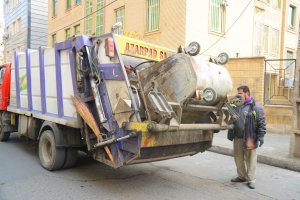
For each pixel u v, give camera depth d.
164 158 5.58
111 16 16.91
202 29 13.63
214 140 9.80
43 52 6.95
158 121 4.84
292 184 6.23
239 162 6.08
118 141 5.07
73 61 5.79
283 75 14.06
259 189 5.88
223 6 14.78
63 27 22.28
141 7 14.79
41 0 25.95
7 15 31.22
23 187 5.58
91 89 5.50
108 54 5.12
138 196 5.31
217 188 5.85
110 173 6.56
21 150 8.51
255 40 17.23
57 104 6.46
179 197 5.33
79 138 6.41
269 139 10.39
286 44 20.42
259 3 17.42
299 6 21.52
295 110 7.79
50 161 6.50
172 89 5.01
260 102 11.98
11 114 9.13
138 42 5.89
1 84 9.36
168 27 13.54
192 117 5.59
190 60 4.93
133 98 4.90
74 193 5.35
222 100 5.61
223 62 6.06
